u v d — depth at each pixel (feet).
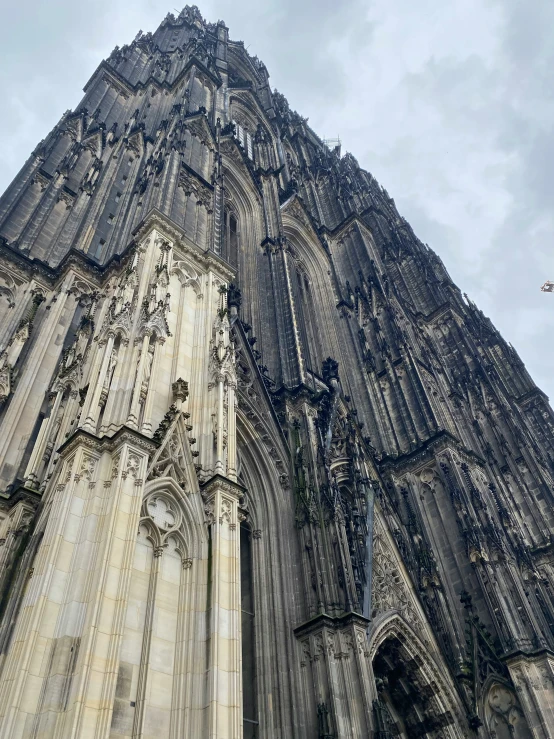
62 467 60.34
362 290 201.05
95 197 134.21
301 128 350.84
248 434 108.37
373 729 73.46
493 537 125.08
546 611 120.98
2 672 46.65
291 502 103.24
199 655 54.95
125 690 49.44
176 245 101.35
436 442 143.74
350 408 144.87
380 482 132.46
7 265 106.52
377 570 108.58
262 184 204.03
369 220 279.69
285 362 130.21
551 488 193.36
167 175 120.78
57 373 88.33
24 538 63.41
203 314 93.61
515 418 220.23
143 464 61.11
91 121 174.19
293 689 79.82
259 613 88.53
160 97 205.98
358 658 80.07
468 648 112.06
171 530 62.59
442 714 99.91
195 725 50.49
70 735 40.93
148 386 70.54
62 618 48.14
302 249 218.59
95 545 53.11
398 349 173.17
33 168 141.59
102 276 107.45
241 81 281.95
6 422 80.18
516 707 103.30
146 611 55.77
